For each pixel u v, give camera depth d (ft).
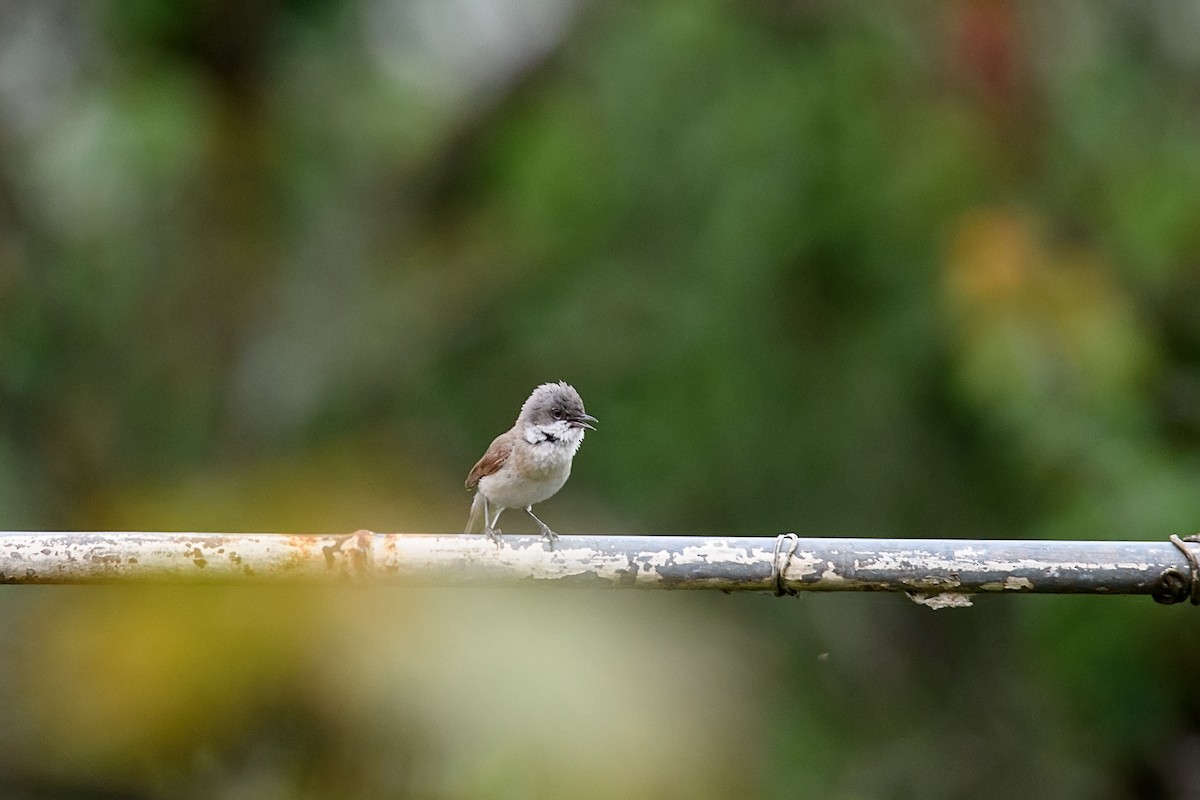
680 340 49.37
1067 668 44.75
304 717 44.52
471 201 58.23
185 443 56.44
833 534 48.83
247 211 57.16
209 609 44.93
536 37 56.44
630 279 51.16
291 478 53.57
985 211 44.98
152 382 56.75
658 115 51.34
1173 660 43.68
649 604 45.93
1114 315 44.21
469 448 52.80
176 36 54.24
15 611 46.42
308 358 56.03
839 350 48.49
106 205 56.59
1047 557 23.21
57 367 55.83
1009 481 48.55
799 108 48.55
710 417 49.03
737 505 49.16
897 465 48.78
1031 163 46.19
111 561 23.48
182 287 57.26
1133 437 44.11
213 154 56.03
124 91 53.67
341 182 59.36
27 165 55.42
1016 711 51.49
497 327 53.62
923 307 46.47
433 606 43.62
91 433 55.93
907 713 51.85
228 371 56.95
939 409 48.49
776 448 48.98
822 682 50.70
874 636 53.01
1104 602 43.73
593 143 52.37
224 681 44.16
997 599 53.11
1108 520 42.42
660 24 52.01
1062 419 43.42
